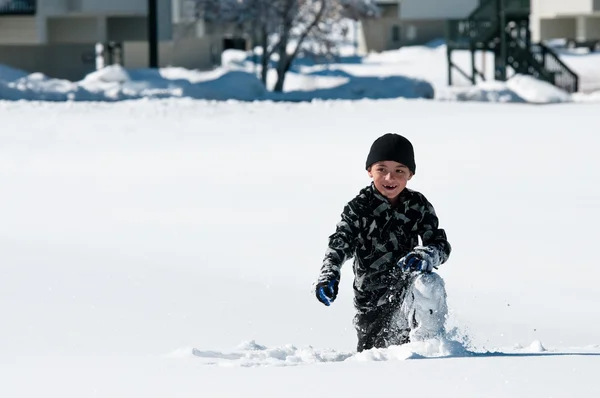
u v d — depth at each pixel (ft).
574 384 29.01
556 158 137.90
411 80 301.63
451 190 109.91
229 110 215.31
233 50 574.15
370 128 184.96
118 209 98.07
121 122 195.52
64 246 76.23
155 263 68.90
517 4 341.21
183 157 146.30
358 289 38.99
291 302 56.80
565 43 585.63
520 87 308.19
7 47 351.46
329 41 349.41
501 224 87.76
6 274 63.77
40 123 192.85
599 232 83.10
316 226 87.35
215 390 29.50
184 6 450.30
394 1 585.63
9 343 44.50
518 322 53.16
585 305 57.52
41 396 29.66
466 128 182.19
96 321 50.06
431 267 36.17
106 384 30.94
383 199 38.14
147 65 437.58
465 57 511.40
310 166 133.69
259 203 101.55
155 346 44.62
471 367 31.55
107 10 335.67
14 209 98.12
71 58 354.74
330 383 29.81
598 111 216.13
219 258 71.92
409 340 38.22
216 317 52.19
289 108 220.43
